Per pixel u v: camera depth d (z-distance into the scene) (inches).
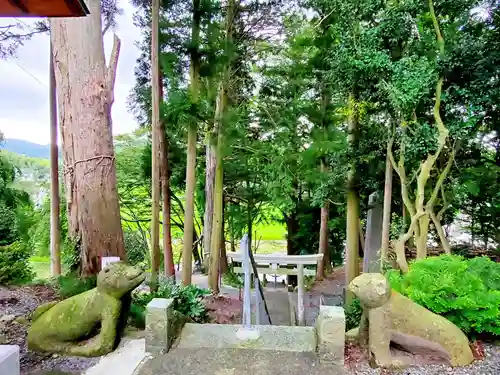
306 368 93.4
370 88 184.9
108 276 105.0
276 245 551.8
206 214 378.6
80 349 101.8
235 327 111.1
